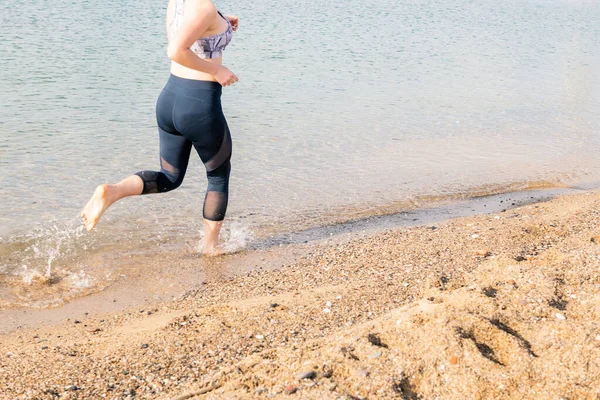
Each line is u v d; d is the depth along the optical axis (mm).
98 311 4832
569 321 3500
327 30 19297
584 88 14047
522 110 11953
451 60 16516
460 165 8781
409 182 8055
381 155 9055
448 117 11234
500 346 3318
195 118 5078
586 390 2963
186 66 4801
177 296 5059
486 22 23844
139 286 5262
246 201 7242
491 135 10266
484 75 14977
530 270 4273
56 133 9164
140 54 14547
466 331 3395
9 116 9773
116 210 6809
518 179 8289
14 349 4074
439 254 5590
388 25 21266
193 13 4684
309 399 2930
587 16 27078
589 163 9039
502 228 6242
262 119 10469
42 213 6605
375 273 5230
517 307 3693
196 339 4008
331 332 4070
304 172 8242
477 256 5504
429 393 3035
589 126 11023
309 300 4590
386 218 6863
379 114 11195
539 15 26641
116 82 12180
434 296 4012
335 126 10328
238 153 8820
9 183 7324
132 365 3688
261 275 5410
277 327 4156
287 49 16156
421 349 3271
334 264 5535
